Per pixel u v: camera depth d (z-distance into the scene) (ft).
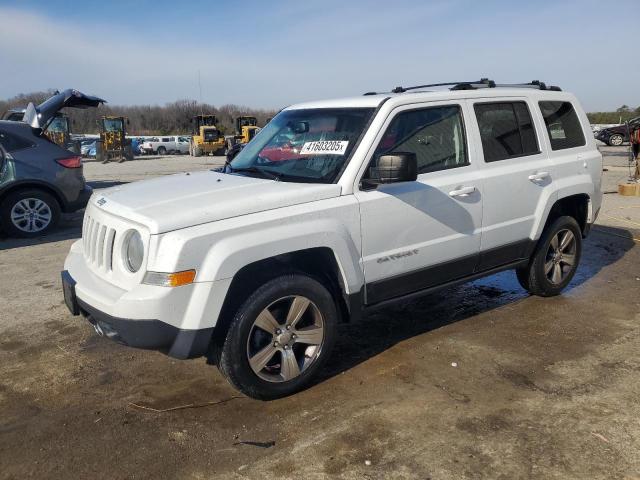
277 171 13.35
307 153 13.41
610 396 11.57
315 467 9.45
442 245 13.73
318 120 13.94
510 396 11.66
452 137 14.17
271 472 9.34
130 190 12.91
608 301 17.38
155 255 10.21
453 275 14.38
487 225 14.71
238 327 10.84
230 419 11.00
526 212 15.72
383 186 12.51
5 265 22.43
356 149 12.44
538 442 10.00
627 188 37.27
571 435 10.20
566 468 9.29
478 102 14.78
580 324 15.57
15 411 11.39
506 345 14.24
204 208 10.75
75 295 11.68
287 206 11.36
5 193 27.14
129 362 13.60
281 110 16.42
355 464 9.51
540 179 15.87
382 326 15.65
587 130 18.20
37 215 27.89
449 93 14.23
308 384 12.13
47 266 22.16
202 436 10.42
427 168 13.55
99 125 126.31
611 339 14.48
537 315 16.30
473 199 14.20
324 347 12.06
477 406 11.28
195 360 13.66
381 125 12.71
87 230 12.67
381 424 10.69
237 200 11.11
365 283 12.45
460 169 14.11
